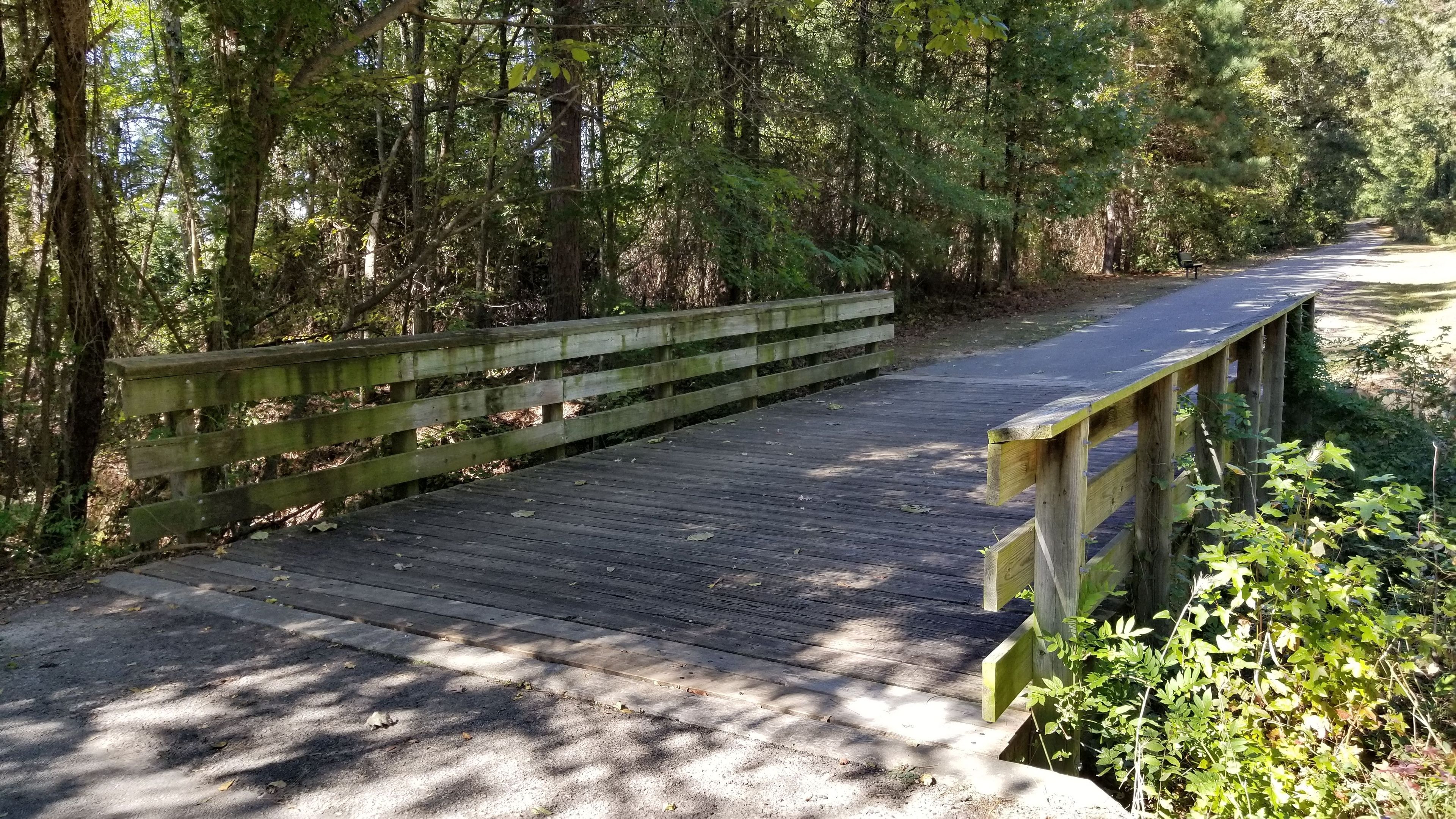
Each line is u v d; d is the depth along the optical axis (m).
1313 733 2.81
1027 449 2.88
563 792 2.46
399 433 5.64
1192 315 15.41
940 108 15.81
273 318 10.13
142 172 7.57
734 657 3.30
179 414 4.49
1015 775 2.52
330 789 2.46
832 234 14.74
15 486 5.61
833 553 4.48
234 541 4.81
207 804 2.39
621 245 12.30
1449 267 23.86
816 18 13.71
